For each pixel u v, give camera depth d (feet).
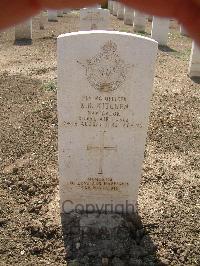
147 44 3.71
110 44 3.71
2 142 6.15
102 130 4.04
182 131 6.83
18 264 3.75
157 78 10.02
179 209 4.54
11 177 5.10
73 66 3.78
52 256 3.85
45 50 13.01
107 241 3.92
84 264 3.73
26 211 4.44
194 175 5.39
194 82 9.90
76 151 4.14
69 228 4.11
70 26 20.25
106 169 4.23
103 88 3.86
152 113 7.47
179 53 13.71
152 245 3.96
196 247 3.98
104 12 10.53
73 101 3.92
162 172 5.38
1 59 11.49
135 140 4.09
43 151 5.89
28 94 8.35
